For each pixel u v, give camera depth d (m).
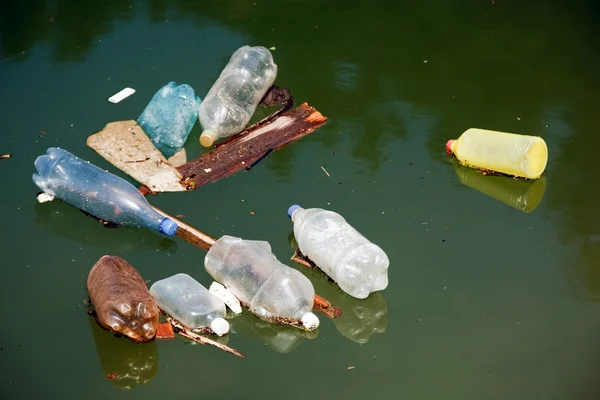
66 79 4.70
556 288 3.47
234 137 4.30
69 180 3.79
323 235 3.46
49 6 5.39
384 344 3.21
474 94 4.70
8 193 3.91
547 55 5.07
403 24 5.34
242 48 4.69
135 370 3.08
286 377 3.06
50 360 3.10
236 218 3.78
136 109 4.46
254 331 3.25
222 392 2.98
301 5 5.48
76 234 3.71
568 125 4.45
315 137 4.34
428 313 3.34
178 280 3.32
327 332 3.26
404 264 3.56
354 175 4.08
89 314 3.29
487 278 3.51
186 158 4.15
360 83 4.75
